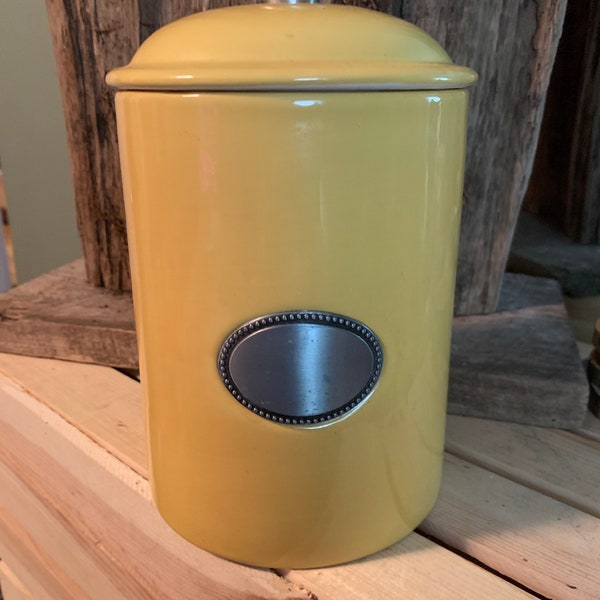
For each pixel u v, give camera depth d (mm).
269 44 271
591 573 340
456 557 354
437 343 343
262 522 335
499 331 524
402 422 337
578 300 616
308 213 282
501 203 518
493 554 354
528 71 471
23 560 508
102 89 542
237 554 349
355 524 340
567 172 635
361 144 276
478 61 469
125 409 490
